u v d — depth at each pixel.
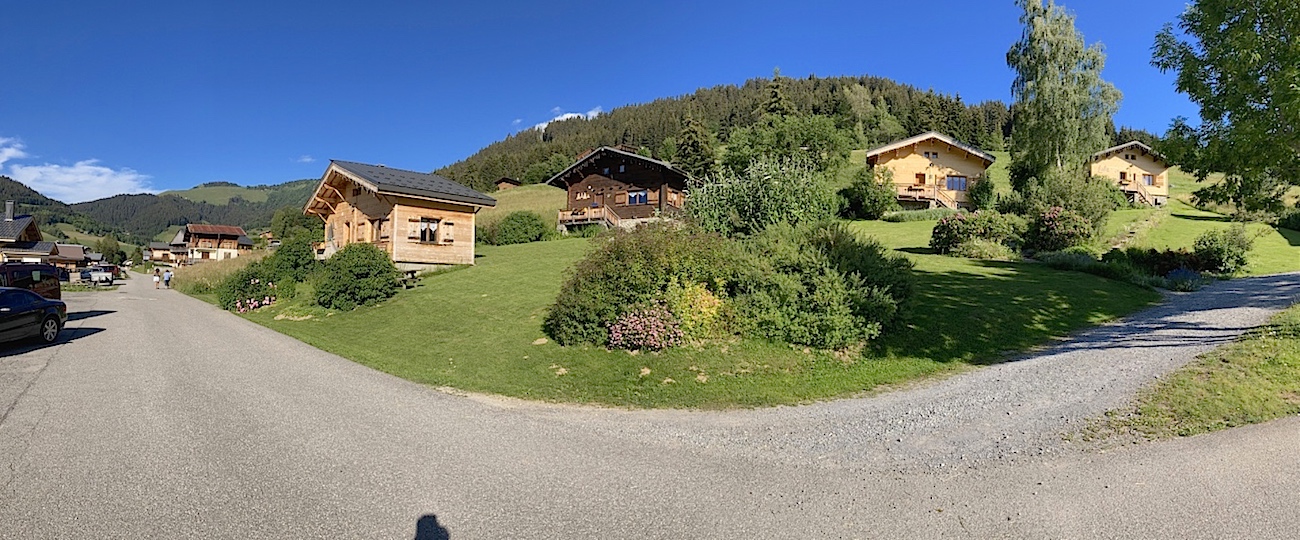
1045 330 11.31
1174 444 5.17
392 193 23.56
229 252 88.25
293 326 16.56
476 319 14.69
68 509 4.35
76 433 6.20
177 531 4.02
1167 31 9.15
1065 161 39.81
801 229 12.01
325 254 30.50
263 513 4.30
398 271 20.34
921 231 31.16
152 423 6.60
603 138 127.81
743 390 8.27
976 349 10.13
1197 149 8.95
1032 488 4.50
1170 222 31.70
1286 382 6.42
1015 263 20.38
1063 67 39.91
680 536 3.93
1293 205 33.69
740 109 121.06
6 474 5.02
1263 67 7.77
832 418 6.85
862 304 10.38
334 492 4.69
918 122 95.94
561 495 4.62
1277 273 19.36
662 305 10.70
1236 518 3.87
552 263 23.25
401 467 5.25
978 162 46.00
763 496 4.57
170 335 14.38
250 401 7.71
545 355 10.73
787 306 10.57
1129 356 8.56
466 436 6.21
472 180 111.75
